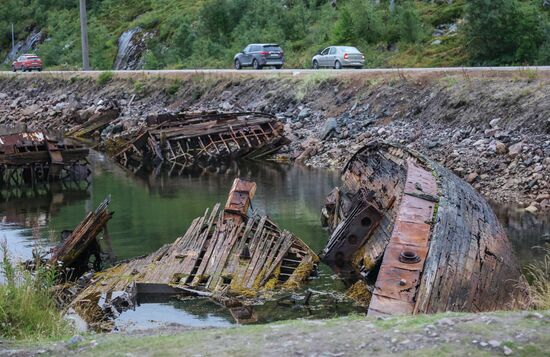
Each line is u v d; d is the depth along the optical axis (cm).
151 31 7631
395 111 3444
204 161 3759
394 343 694
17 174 3338
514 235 1928
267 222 1841
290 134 3712
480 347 673
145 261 1661
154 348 728
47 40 8962
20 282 1078
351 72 3981
